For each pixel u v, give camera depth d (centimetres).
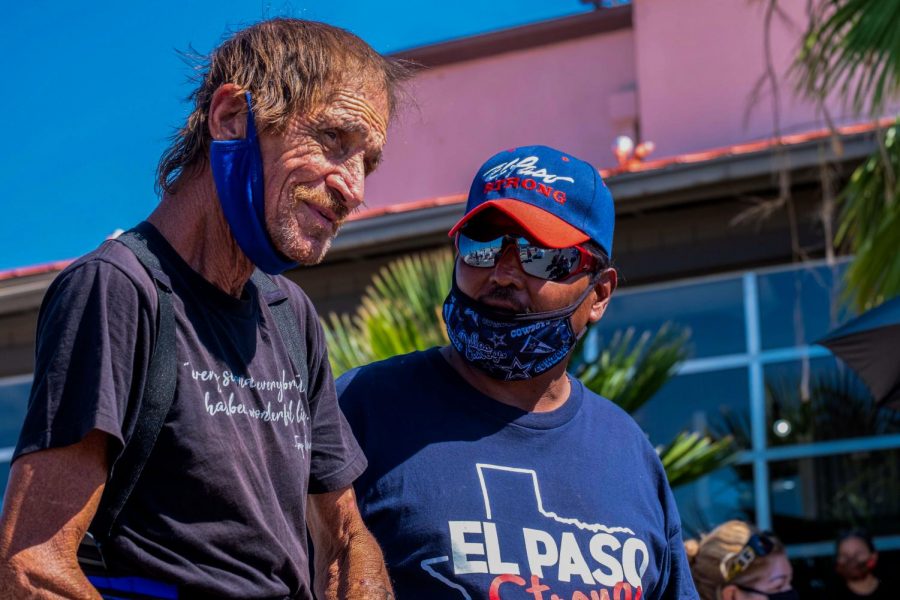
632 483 277
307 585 219
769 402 859
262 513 208
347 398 275
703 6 1150
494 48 1277
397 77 239
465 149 1276
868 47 605
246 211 208
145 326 195
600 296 286
